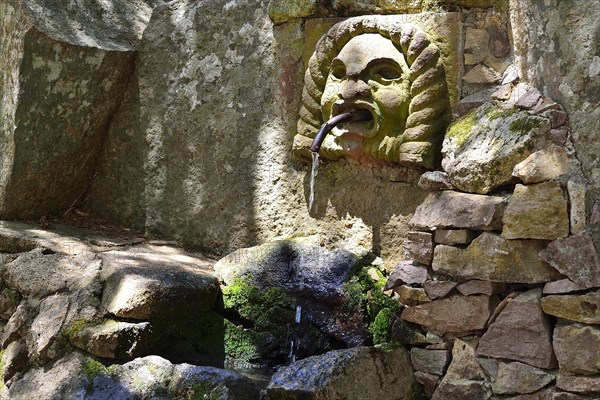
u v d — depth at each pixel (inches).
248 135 158.9
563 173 120.6
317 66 146.9
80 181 174.4
